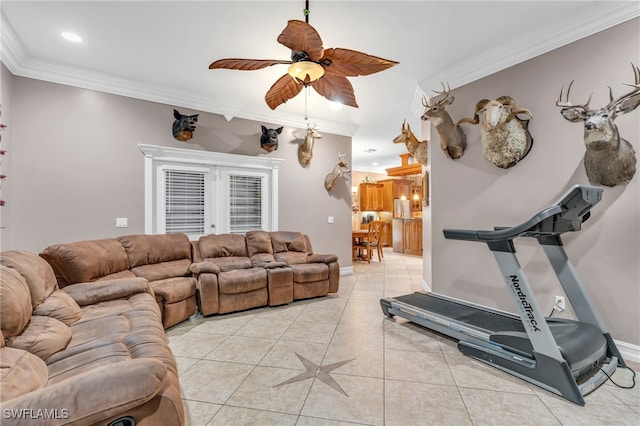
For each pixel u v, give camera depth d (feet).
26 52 9.89
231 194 14.88
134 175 12.44
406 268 20.56
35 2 7.57
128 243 10.84
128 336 5.69
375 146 23.66
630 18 7.37
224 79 11.99
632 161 7.25
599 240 7.85
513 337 6.94
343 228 18.37
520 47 9.29
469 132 10.84
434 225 12.23
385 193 32.76
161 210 13.07
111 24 8.52
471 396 6.08
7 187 10.09
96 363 4.75
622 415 5.49
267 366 7.34
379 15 8.15
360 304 12.45
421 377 6.80
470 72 10.73
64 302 6.40
